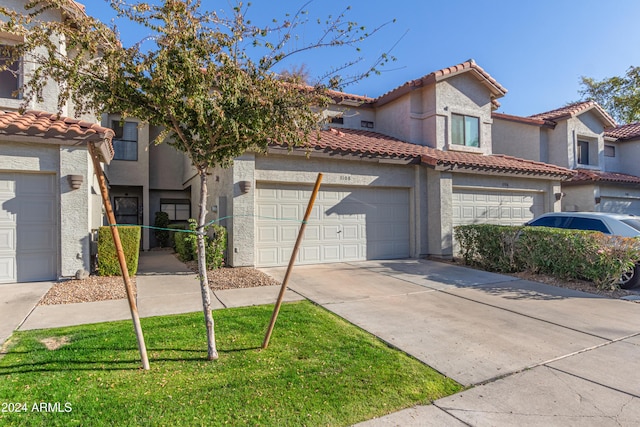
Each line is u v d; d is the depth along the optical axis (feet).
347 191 37.63
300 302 22.34
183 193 59.21
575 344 16.21
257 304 21.76
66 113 32.78
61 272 26.48
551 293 25.30
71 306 20.56
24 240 26.16
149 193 57.16
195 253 34.27
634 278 26.48
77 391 11.44
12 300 21.62
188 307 20.77
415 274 31.50
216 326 17.54
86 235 27.25
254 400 11.17
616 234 29.55
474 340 16.57
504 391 12.18
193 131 13.78
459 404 11.37
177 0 12.28
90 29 12.19
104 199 12.41
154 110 13.15
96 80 12.70
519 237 31.48
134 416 10.23
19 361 13.42
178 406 10.75
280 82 14.08
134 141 53.16
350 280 28.86
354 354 14.73
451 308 21.58
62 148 26.55
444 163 37.88
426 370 13.57
